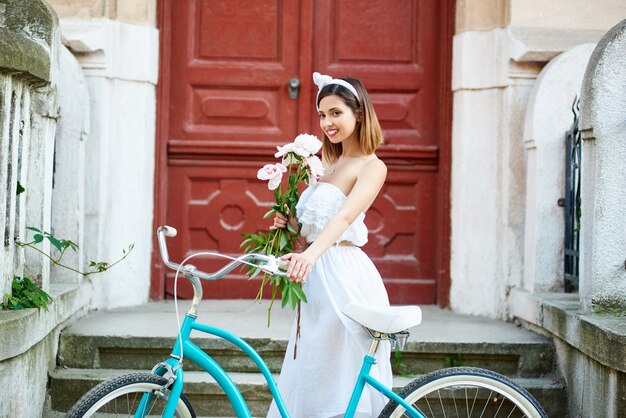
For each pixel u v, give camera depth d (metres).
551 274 4.61
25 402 3.39
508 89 4.84
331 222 2.72
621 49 3.65
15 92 3.39
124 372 3.97
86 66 4.78
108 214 4.86
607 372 3.34
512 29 4.79
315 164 2.88
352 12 5.27
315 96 5.27
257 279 5.27
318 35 5.26
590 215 3.76
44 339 3.73
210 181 5.27
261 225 5.26
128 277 4.94
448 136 5.14
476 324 4.61
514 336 4.24
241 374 3.99
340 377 2.82
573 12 4.82
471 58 4.95
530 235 4.68
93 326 4.23
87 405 2.41
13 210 3.42
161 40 5.14
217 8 5.24
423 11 5.25
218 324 4.38
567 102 4.57
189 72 5.23
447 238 5.15
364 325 2.63
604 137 3.67
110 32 4.83
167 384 2.56
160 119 5.15
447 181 5.14
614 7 4.84
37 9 3.61
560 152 4.58
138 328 4.20
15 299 3.39
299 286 2.81
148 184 5.09
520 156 4.83
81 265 4.63
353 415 2.64
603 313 3.68
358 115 2.93
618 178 3.69
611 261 3.71
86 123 4.56
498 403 3.87
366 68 5.27
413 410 2.57
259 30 5.25
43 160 3.71
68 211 4.50
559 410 3.90
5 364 3.09
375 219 5.29
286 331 4.19
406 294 5.27
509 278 4.83
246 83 5.24
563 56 4.57
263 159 5.25
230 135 5.25
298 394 2.87
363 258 2.94
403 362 4.09
